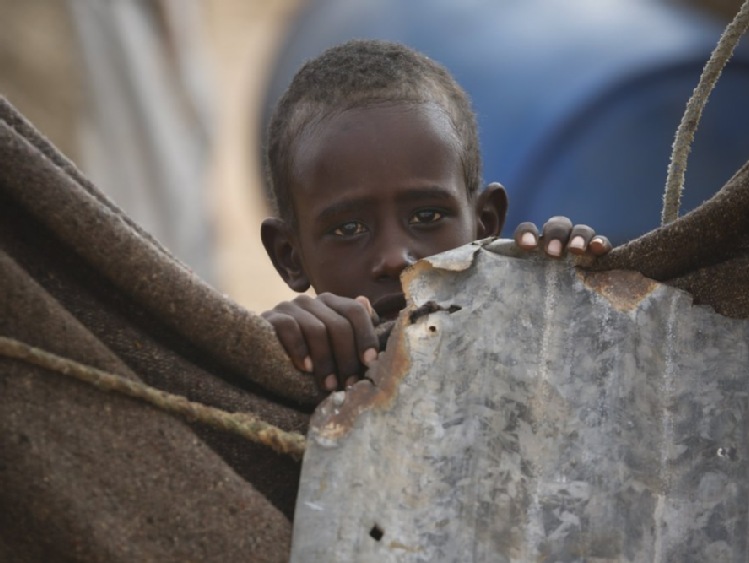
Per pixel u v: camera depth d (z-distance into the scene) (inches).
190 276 245.6
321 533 233.3
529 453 239.8
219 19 996.6
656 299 246.7
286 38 774.5
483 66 666.8
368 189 305.1
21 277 237.0
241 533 233.9
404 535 234.1
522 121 653.9
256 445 245.8
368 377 241.4
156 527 231.3
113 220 241.9
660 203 650.8
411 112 310.5
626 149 650.2
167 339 248.7
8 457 228.4
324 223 308.7
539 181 650.8
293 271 340.5
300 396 251.4
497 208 341.7
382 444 237.6
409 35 689.0
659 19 677.3
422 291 246.5
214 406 244.8
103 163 656.4
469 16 687.7
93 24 658.8
